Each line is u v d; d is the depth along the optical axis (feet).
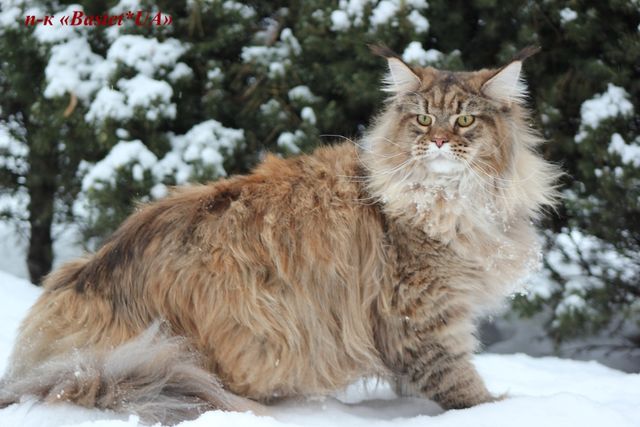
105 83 23.04
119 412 10.58
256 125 24.91
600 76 21.84
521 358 18.28
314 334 11.85
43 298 12.43
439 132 12.14
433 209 11.97
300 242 11.89
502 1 23.08
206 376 11.10
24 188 29.45
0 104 28.30
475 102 12.53
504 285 12.64
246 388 11.67
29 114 26.43
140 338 11.05
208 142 23.13
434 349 12.17
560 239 24.18
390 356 12.42
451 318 12.10
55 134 24.75
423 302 11.99
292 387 11.89
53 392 10.64
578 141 21.33
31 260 30.19
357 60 23.31
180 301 11.56
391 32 22.58
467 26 24.13
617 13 22.08
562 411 11.05
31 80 25.72
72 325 11.82
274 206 12.12
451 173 12.08
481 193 12.39
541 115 22.26
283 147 22.94
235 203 12.16
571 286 21.94
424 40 22.75
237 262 11.63
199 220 12.01
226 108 24.86
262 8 26.27
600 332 22.76
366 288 12.12
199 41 24.98
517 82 13.10
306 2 23.90
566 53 22.84
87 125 23.26
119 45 23.24
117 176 21.93
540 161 13.55
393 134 12.69
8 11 24.88
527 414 10.95
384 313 12.10
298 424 10.74
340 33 22.98
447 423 10.82
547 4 22.56
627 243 22.18
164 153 22.94
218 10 24.45
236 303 11.44
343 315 12.01
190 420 10.44
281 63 24.17
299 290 11.76
